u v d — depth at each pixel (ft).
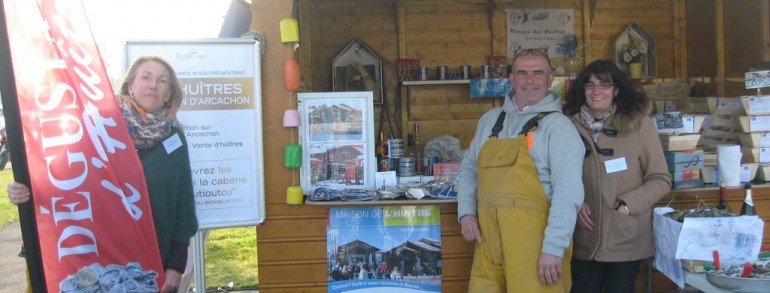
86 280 6.74
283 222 10.21
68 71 6.66
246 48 9.78
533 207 7.86
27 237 6.44
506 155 8.04
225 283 16.39
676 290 10.78
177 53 9.62
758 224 7.90
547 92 8.39
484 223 8.18
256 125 9.84
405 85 16.48
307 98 10.40
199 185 9.71
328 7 16.52
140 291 6.96
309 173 10.42
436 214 10.12
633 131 8.54
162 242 7.54
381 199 9.91
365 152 10.50
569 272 8.19
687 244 8.00
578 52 16.60
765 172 10.21
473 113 16.76
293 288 10.26
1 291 16.20
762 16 13.57
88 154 6.75
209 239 22.45
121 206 6.91
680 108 12.66
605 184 8.52
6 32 6.25
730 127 11.10
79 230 6.73
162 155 7.48
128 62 9.50
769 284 7.48
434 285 10.18
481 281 8.30
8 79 6.28
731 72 14.79
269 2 10.02
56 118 6.63
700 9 15.92
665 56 16.67
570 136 7.88
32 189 6.51
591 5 16.42
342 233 10.19
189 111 9.66
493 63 16.33
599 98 8.51
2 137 49.57
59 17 6.64
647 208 8.37
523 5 16.53
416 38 16.58
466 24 16.58
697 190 9.86
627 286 8.67
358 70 16.56
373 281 10.21
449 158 13.39
